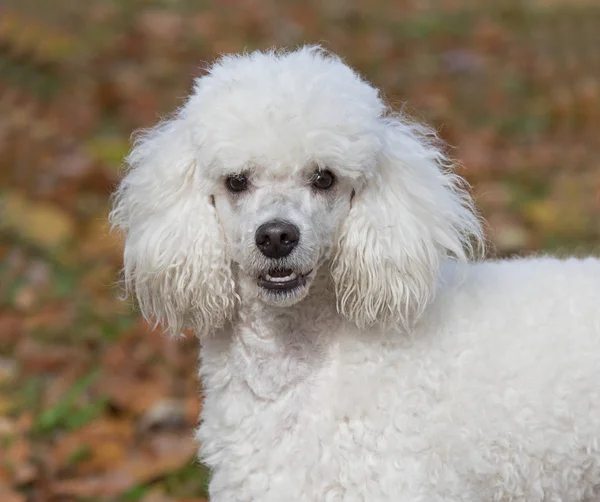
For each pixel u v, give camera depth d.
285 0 18.77
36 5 16.36
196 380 6.88
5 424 6.34
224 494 4.27
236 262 4.30
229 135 4.12
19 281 8.33
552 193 9.65
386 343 4.24
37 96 12.32
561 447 4.18
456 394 4.18
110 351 7.22
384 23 16.91
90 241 8.98
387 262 4.24
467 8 18.00
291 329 4.27
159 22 16.12
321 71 4.30
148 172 4.48
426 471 4.10
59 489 5.76
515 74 13.48
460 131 11.21
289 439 4.18
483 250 4.68
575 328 4.26
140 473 5.86
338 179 4.21
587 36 15.54
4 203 9.48
